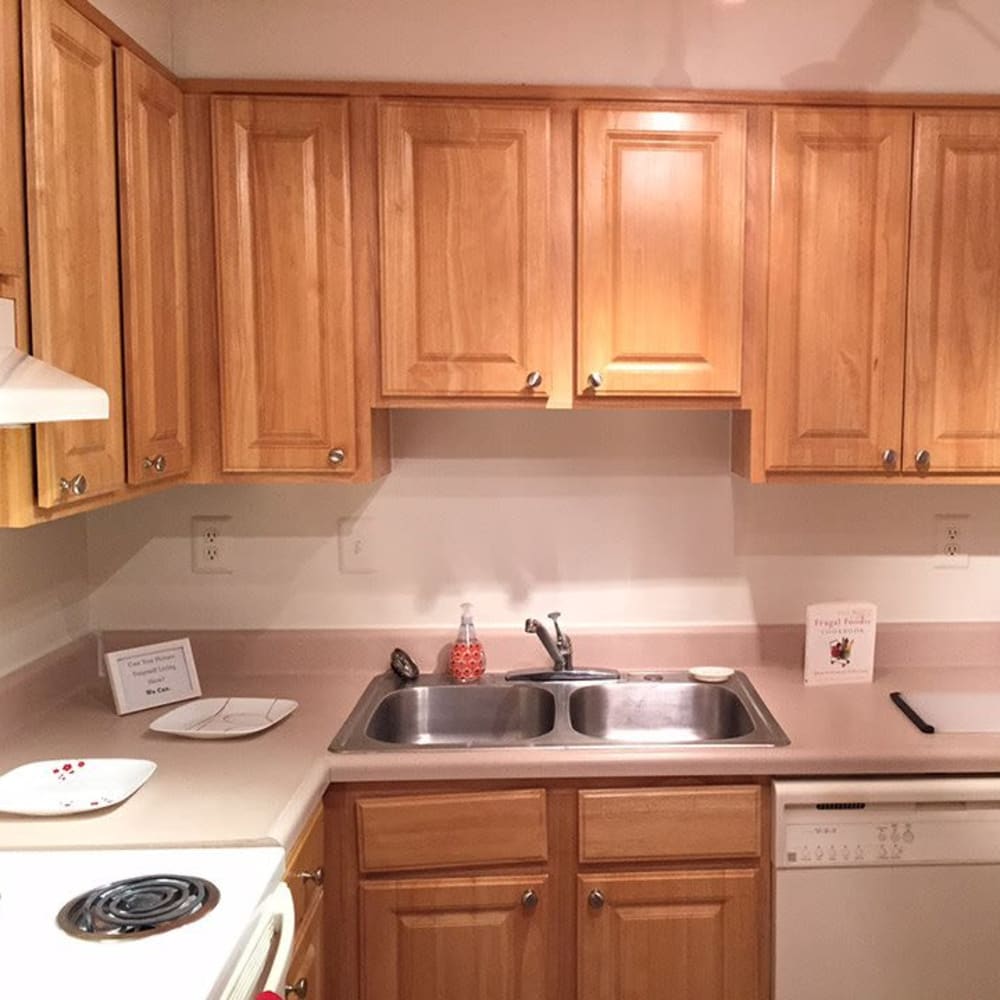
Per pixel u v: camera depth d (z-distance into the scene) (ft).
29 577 7.14
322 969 6.21
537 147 6.92
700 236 7.01
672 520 8.25
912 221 7.05
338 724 6.93
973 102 7.06
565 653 7.96
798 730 6.77
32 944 4.17
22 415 3.85
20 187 4.74
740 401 7.19
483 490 8.20
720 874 6.42
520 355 7.04
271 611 8.26
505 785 6.39
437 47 7.43
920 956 6.44
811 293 7.10
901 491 8.27
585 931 6.43
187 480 7.10
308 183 6.91
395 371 7.01
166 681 7.45
